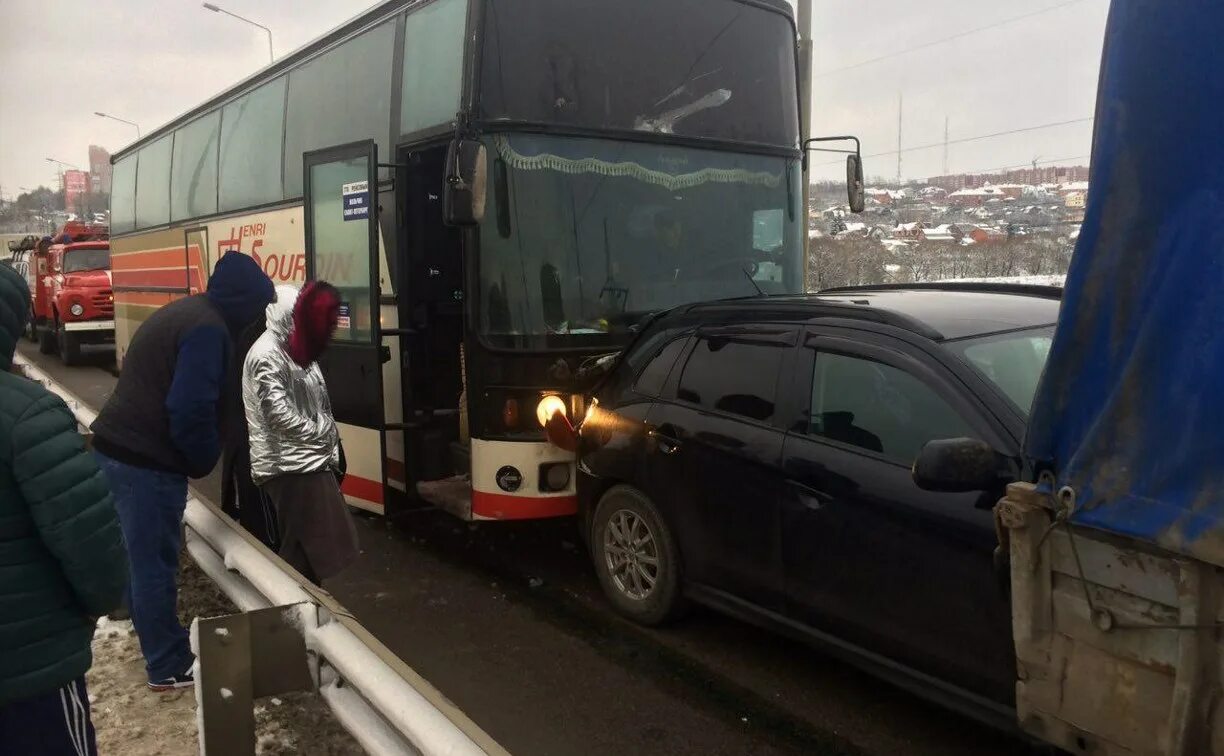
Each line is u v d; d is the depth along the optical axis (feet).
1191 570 7.37
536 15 19.17
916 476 10.98
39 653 7.41
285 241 27.73
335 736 11.59
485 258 18.74
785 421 13.94
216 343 12.53
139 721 12.09
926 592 11.59
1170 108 7.51
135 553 12.54
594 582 19.65
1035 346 12.96
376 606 18.45
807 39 48.08
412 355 21.98
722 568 14.84
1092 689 8.30
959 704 11.38
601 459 17.20
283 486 14.29
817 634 13.28
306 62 26.43
